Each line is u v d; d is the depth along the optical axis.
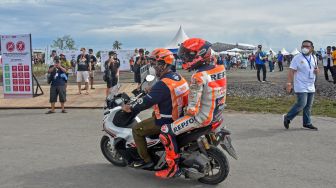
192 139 5.35
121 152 6.03
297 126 9.69
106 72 15.95
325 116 10.99
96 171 6.24
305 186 5.48
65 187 5.54
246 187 5.46
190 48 5.25
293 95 15.66
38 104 14.48
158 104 5.52
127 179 5.86
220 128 5.38
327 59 21.31
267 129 9.38
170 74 5.54
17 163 6.73
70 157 7.08
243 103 13.81
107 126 6.20
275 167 6.36
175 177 5.61
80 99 15.59
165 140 5.36
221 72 5.36
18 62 16.19
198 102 5.16
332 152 7.25
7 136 9.05
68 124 10.53
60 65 12.64
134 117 6.20
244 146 7.73
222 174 5.44
